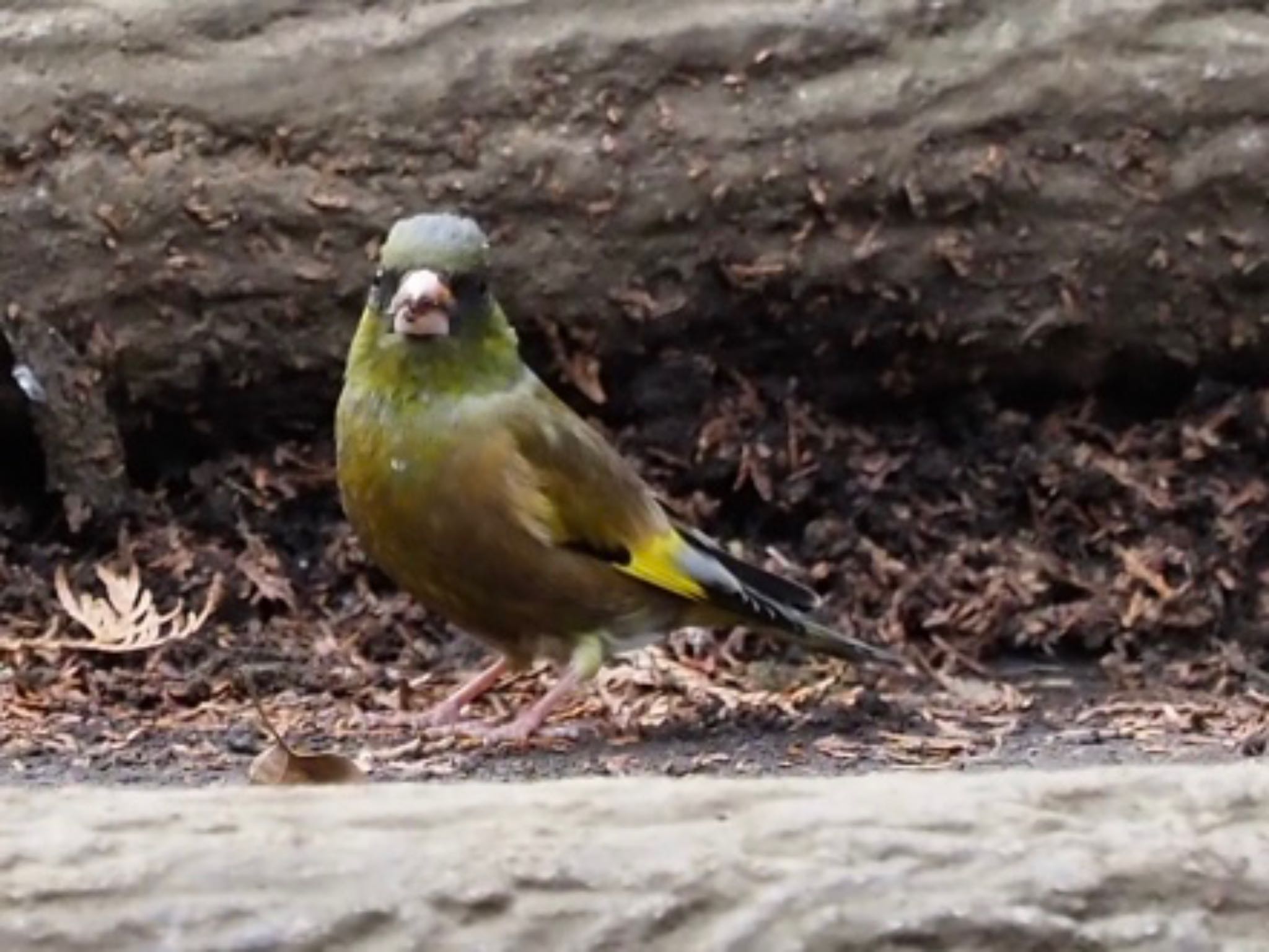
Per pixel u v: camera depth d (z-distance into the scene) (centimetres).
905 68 1077
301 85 1063
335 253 1072
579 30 1066
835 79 1075
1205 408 1121
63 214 1062
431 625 1059
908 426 1128
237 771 837
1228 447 1114
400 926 605
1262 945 620
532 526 920
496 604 937
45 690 962
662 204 1074
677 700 982
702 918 610
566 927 607
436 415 914
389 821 619
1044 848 621
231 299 1075
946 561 1095
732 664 1038
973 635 1069
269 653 1027
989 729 945
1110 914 618
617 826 621
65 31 1062
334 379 1094
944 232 1088
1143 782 638
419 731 919
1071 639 1071
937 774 666
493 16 1069
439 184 1068
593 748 897
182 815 618
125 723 916
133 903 605
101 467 1082
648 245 1080
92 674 984
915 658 1060
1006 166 1082
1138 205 1089
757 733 922
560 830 619
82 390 1075
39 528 1101
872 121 1075
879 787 634
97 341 1074
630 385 1111
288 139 1065
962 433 1124
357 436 924
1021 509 1114
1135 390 1134
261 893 606
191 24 1064
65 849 610
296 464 1105
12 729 898
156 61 1062
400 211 1069
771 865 614
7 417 1098
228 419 1104
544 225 1075
